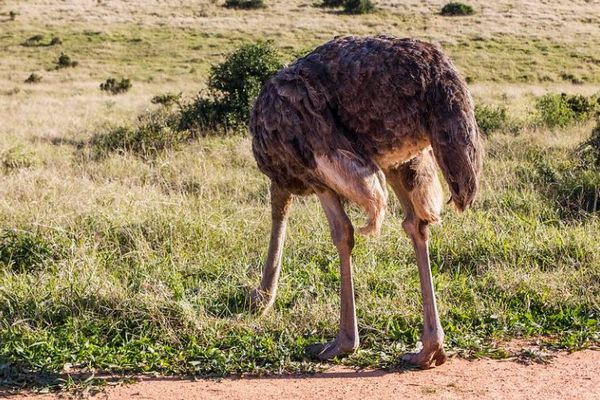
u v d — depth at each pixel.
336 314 7.28
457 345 6.79
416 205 6.39
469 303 7.78
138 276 8.23
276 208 7.52
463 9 67.44
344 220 6.34
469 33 59.28
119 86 39.94
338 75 6.08
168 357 6.52
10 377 6.14
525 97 34.75
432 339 6.25
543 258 8.86
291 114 6.18
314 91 6.11
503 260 8.93
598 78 45.88
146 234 9.77
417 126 5.89
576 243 9.07
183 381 6.10
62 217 10.07
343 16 67.19
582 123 21.17
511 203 11.53
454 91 5.77
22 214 10.42
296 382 6.05
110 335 7.04
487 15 66.38
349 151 5.99
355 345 6.52
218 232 9.75
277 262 7.65
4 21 64.31
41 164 16.00
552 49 54.00
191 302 7.65
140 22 64.62
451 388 5.88
